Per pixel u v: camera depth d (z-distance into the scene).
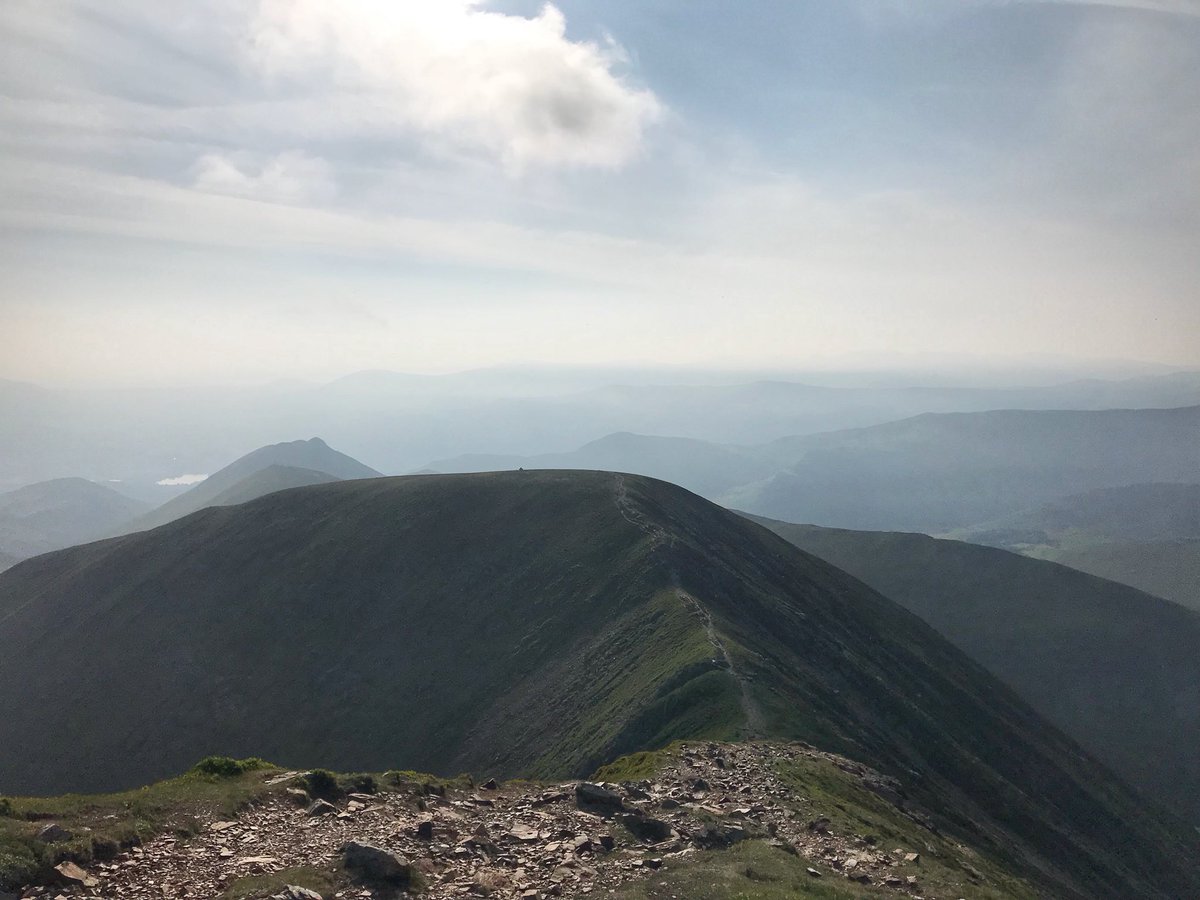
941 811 49.34
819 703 60.69
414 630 98.12
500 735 72.69
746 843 23.36
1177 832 96.94
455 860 19.72
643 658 69.06
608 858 20.84
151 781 85.88
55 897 15.44
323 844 19.39
